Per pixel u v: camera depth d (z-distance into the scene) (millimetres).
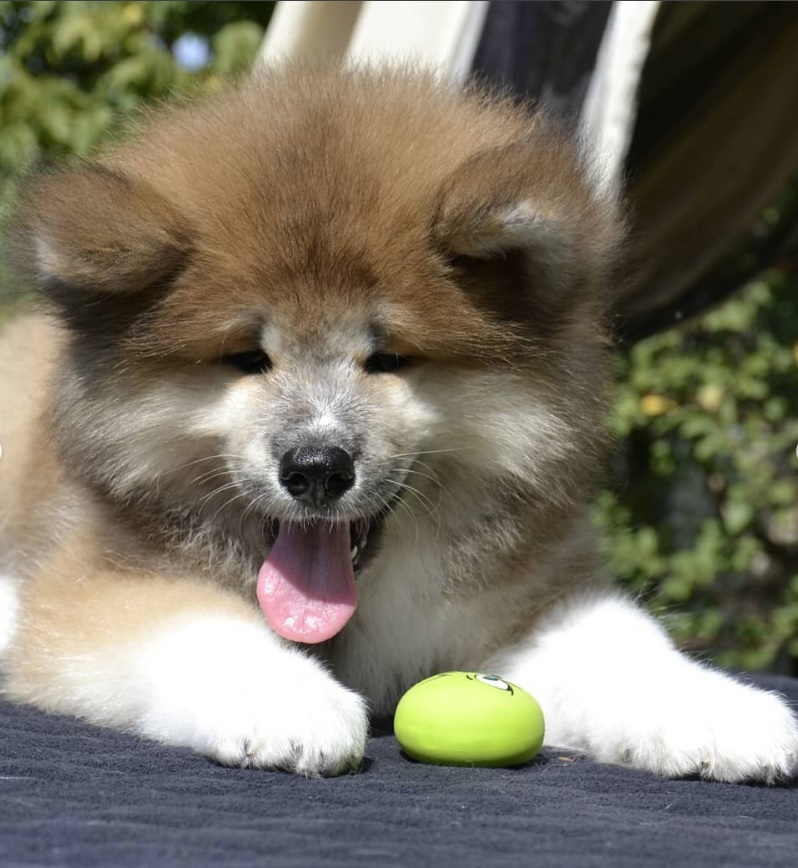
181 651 1181
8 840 997
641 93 1638
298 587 1224
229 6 2385
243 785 1094
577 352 1254
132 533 1253
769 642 2199
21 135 2242
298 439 1182
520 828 1040
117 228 1177
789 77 1634
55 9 2340
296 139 1212
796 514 2270
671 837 1032
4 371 1429
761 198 1729
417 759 1161
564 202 1204
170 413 1213
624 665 1203
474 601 1267
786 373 2262
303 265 1178
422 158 1212
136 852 985
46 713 1223
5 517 1410
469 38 1477
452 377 1215
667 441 2264
